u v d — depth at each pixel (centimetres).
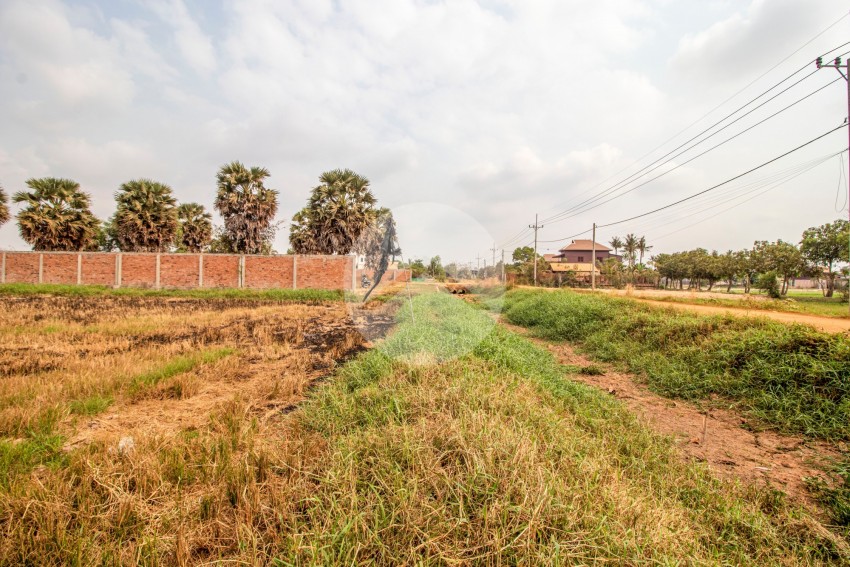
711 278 4012
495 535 167
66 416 356
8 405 370
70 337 740
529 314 1221
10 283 2116
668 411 473
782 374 477
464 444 233
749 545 215
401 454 240
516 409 317
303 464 258
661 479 268
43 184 2314
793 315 1051
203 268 2162
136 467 248
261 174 2422
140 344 694
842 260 2522
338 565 160
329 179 2261
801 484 302
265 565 173
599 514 190
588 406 421
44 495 218
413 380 411
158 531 200
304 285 2166
